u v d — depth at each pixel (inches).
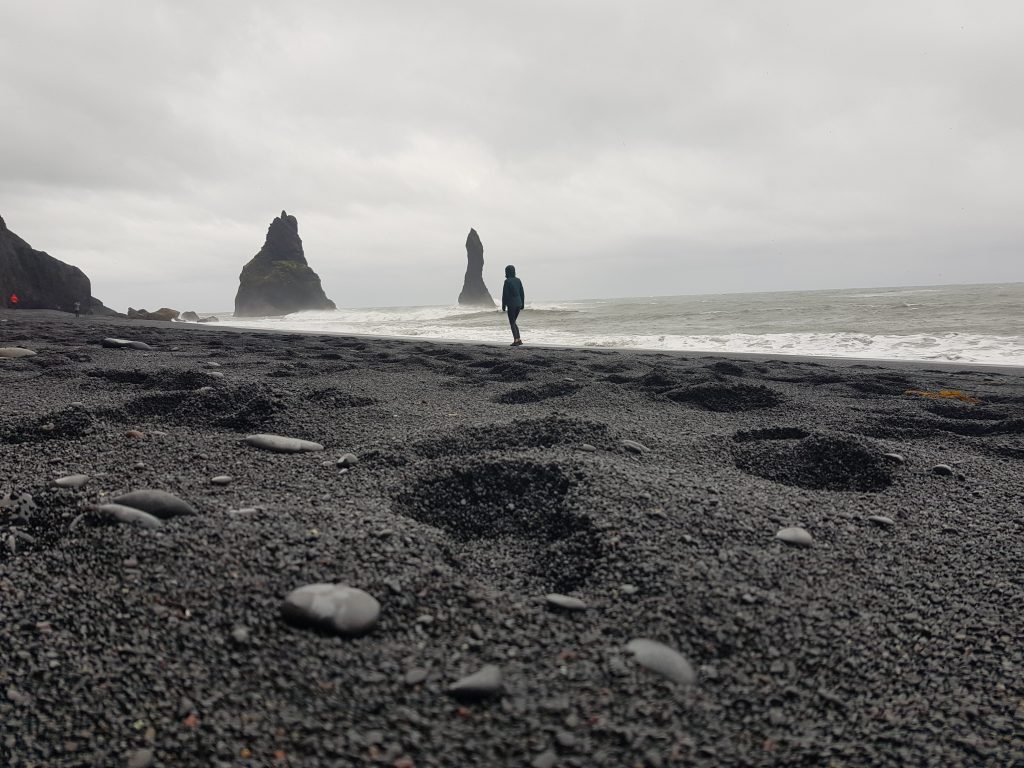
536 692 53.7
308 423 145.6
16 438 125.3
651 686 55.5
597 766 46.5
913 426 165.9
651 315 1023.6
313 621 60.0
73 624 59.0
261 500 91.3
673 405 192.9
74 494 86.6
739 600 69.2
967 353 403.5
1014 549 86.0
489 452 118.2
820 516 94.0
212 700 51.1
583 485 96.9
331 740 47.6
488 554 81.3
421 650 58.5
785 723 53.1
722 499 95.9
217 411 152.3
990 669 61.0
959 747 51.3
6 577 66.0
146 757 45.6
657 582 71.2
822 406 191.5
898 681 59.2
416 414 161.0
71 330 480.4
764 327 660.7
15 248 1079.6
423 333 737.0
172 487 95.8
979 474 118.7
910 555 84.0
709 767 47.4
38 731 47.6
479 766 45.9
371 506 90.7
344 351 351.9
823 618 67.9
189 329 624.1
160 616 60.4
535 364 284.7
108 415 146.6
